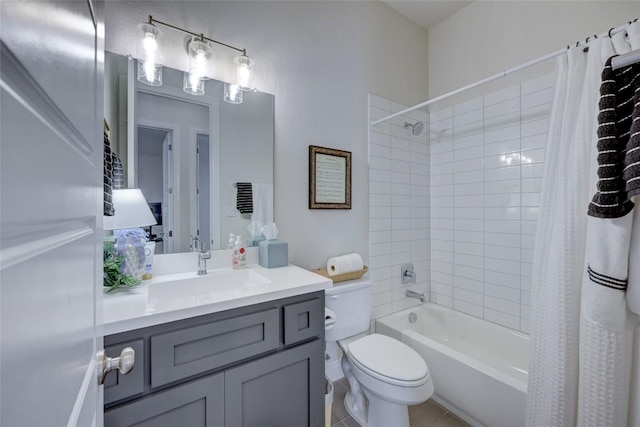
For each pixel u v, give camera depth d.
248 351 0.99
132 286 1.07
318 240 1.81
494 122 2.02
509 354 1.88
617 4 1.50
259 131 1.57
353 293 1.69
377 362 1.35
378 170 2.11
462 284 2.21
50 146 0.31
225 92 1.45
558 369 1.07
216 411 0.92
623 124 0.77
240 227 1.51
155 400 0.81
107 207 1.03
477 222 2.12
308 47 1.76
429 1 2.15
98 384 0.55
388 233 2.17
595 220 0.84
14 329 0.24
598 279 0.84
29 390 0.26
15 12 0.23
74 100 0.39
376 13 2.12
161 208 1.30
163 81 1.29
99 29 0.57
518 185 1.89
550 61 1.75
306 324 1.15
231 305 0.95
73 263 0.40
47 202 0.30
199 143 1.39
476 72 2.13
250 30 1.53
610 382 0.88
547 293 1.12
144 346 0.81
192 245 1.37
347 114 1.95
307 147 1.75
